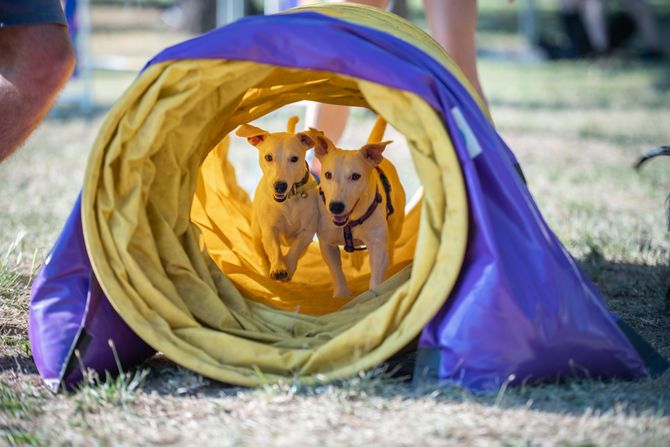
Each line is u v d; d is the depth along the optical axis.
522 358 3.47
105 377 3.75
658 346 4.24
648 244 5.79
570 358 3.55
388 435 3.13
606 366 3.63
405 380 3.73
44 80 4.00
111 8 25.61
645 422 3.21
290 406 3.40
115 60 16.03
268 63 3.59
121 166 3.69
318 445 3.06
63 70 4.05
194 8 21.19
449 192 3.52
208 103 3.97
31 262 5.40
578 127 11.45
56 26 4.02
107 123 3.62
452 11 5.54
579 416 3.28
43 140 10.08
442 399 3.43
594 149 10.05
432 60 3.77
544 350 3.49
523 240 3.54
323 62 3.56
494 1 29.12
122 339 3.77
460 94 3.70
